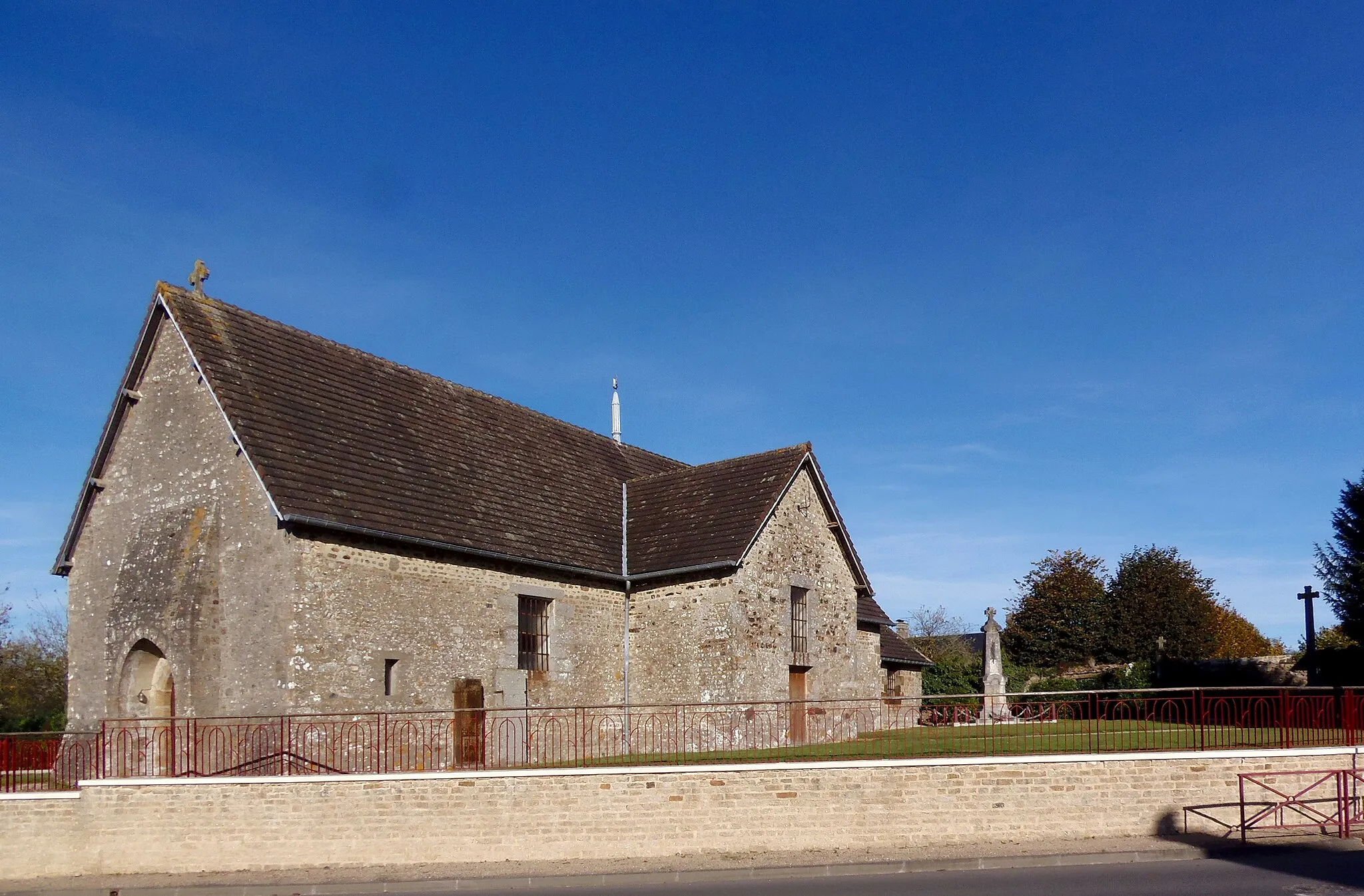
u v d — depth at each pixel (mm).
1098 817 14742
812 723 23391
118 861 14328
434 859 14289
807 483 25344
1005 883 12234
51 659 38719
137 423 19844
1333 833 14406
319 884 13234
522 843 14375
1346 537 29578
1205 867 12789
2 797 14523
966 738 16750
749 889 12531
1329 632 44844
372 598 18203
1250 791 14883
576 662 22094
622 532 25047
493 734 19812
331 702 17234
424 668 18859
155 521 18797
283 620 16953
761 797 14570
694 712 20797
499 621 20422
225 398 18141
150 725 17734
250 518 17719
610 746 22406
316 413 19828
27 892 13508
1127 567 51031
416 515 19438
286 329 21500
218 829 14359
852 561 26672
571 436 27875
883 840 14516
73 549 20500
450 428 23281
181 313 19156
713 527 23406
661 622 23016
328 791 14414
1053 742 16234
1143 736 16438
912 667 34531
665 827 14453
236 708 17188
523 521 22141
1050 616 50469
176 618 17547
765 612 23016
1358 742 15578
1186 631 48375
